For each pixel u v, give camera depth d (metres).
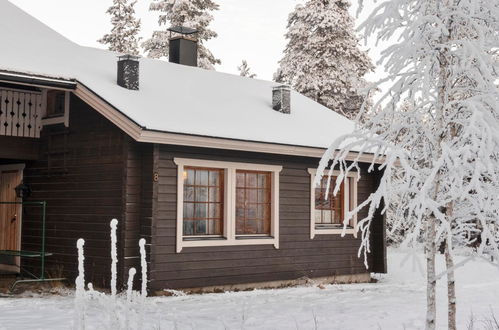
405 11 6.51
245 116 15.16
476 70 6.21
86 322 8.48
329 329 8.39
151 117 12.32
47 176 14.38
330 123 17.64
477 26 6.20
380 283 16.31
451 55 6.35
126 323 4.75
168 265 12.56
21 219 15.05
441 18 6.34
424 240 6.97
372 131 6.49
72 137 13.81
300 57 30.12
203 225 13.47
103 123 13.07
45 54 14.13
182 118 13.07
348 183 16.38
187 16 30.53
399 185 6.03
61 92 14.36
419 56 6.48
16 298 11.66
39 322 8.59
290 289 14.06
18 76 12.27
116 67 15.48
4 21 15.27
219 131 13.07
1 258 15.36
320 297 12.34
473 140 5.65
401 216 6.27
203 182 13.51
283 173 14.86
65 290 12.75
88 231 13.18
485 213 6.02
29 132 14.52
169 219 12.64
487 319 9.05
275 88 16.95
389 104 6.57
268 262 14.43
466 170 6.00
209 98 15.59
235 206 13.92
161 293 12.37
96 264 12.88
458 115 6.39
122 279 12.18
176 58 18.72
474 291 14.06
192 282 12.96
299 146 14.36
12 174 15.54
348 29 29.77
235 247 13.80
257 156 14.29
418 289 14.35
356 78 29.58
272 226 14.59
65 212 13.82
